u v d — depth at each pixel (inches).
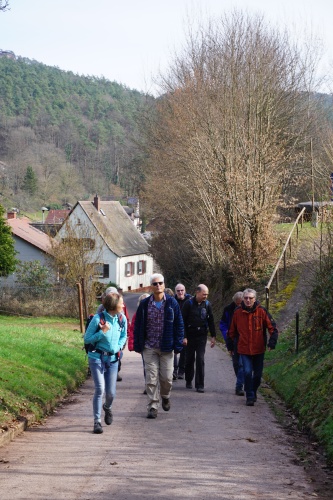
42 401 442.6
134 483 278.4
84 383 594.2
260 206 1166.3
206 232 1421.0
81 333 1056.2
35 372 524.7
